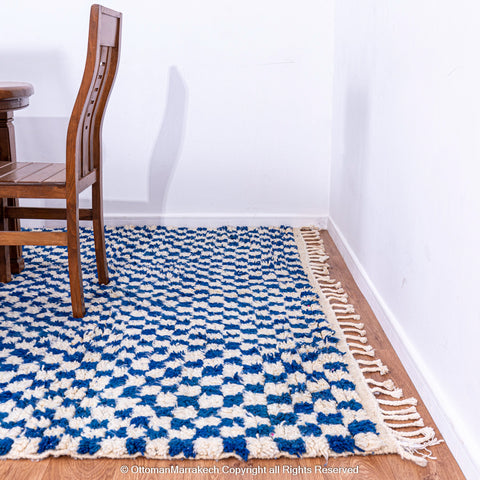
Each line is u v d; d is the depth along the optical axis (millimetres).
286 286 2174
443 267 1337
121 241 2697
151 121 2840
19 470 1193
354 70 2283
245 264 2418
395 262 1733
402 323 1665
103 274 2166
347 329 1818
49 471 1192
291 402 1404
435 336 1391
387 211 1819
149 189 2941
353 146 2326
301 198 2961
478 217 1144
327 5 2699
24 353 1640
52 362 1590
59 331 1783
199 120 2842
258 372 1538
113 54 1952
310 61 2768
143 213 2977
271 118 2846
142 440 1251
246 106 2828
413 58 1552
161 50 2746
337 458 1232
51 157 2883
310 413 1355
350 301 2064
